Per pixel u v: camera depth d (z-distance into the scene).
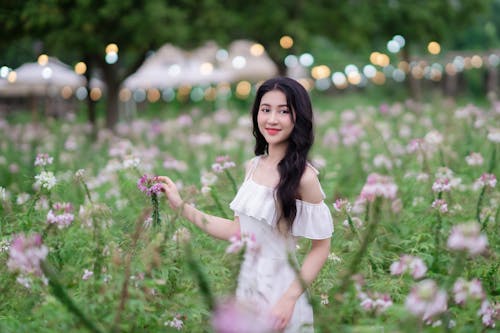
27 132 9.82
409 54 19.59
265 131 2.70
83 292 2.45
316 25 14.45
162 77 16.08
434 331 2.16
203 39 10.88
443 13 16.98
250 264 2.57
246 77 17.52
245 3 13.91
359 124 8.86
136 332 2.42
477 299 2.29
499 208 3.86
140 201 4.25
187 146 8.62
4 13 9.74
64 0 9.54
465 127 7.23
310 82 21.59
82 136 9.81
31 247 2.16
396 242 4.01
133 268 2.38
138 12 9.60
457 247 2.10
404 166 6.21
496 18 30.36
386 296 2.22
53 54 10.66
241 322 1.74
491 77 24.12
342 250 3.67
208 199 4.35
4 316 2.67
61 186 3.58
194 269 2.04
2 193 4.03
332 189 5.41
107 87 11.97
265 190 2.65
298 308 2.58
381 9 16.14
